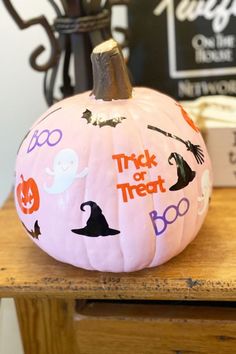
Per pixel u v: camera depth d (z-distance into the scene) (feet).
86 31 2.26
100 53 1.76
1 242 2.13
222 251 1.96
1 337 2.89
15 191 1.91
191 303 2.01
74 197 1.70
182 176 1.76
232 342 1.92
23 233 2.19
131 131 1.72
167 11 2.65
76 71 2.35
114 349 2.02
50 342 2.10
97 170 1.69
